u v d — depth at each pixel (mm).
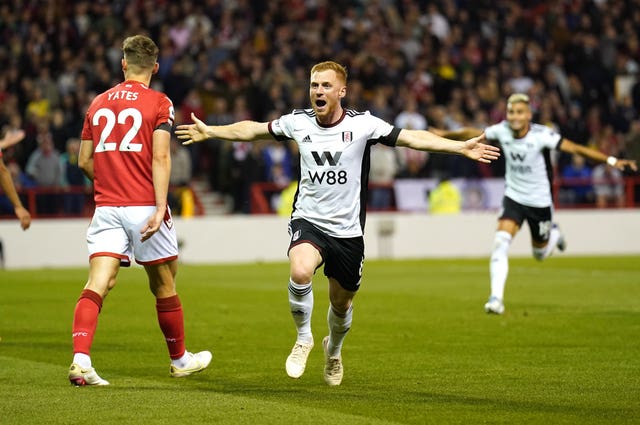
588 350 20641
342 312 16625
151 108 16453
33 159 51469
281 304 30422
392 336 22984
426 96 60375
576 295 32656
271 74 58719
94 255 16469
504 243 27766
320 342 22359
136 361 19406
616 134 63500
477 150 15969
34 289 35656
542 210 28422
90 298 16266
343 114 16484
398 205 56125
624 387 16422
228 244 53250
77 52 59000
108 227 16500
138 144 16406
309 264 16047
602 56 69625
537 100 62750
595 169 59719
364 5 68000
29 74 57000
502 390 16203
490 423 13648
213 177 57031
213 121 54188
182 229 52438
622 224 58156
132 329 24297
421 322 25625
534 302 30422
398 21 66812
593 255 56312
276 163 55750
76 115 53625
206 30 61625
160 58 58938
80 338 16172
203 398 15414
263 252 53812
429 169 57219
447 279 39844
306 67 60219
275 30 63250
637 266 46812
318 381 17234
